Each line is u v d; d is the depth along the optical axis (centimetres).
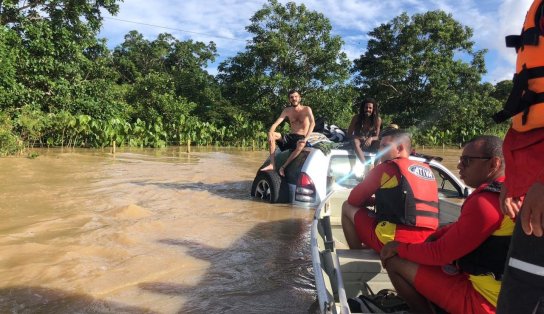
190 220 595
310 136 745
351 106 2995
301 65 2914
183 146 2469
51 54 1894
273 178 720
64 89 1928
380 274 342
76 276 390
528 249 151
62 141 1842
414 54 3341
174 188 859
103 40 2234
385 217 340
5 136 1370
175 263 431
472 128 3216
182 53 4588
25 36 1864
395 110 3453
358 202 370
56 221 569
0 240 486
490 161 261
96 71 2192
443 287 253
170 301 351
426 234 330
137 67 4494
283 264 441
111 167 1185
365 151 715
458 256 244
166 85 2953
